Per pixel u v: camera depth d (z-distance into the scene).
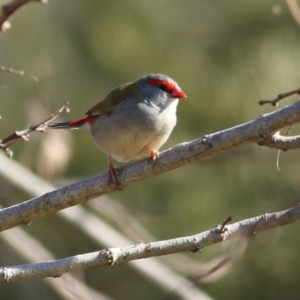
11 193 11.84
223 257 8.63
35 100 11.26
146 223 12.95
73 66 13.06
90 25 12.99
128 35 12.73
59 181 12.11
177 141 12.27
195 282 8.58
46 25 13.41
